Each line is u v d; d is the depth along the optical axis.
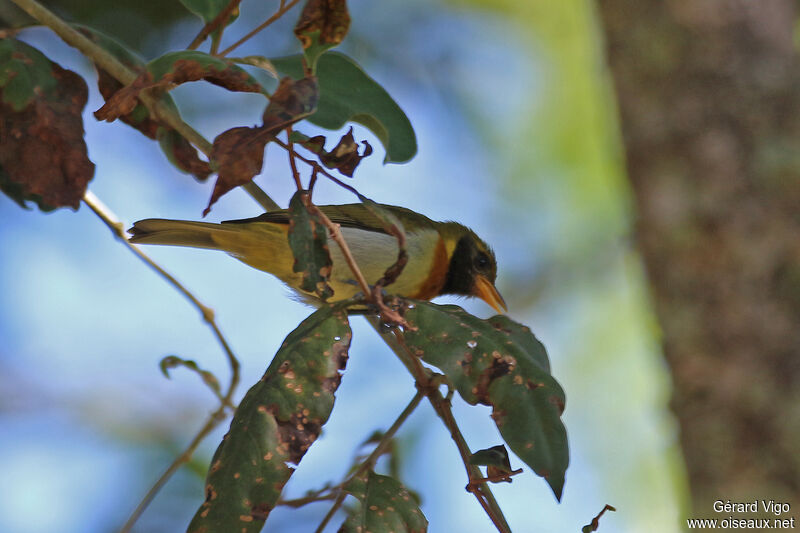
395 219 4.93
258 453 4.87
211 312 7.83
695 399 10.07
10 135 6.35
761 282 10.03
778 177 10.20
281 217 7.95
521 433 4.86
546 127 14.24
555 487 4.73
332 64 6.88
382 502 5.29
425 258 9.40
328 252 4.94
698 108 10.53
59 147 6.41
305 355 5.09
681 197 10.42
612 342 14.02
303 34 5.10
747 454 9.70
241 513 4.77
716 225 10.21
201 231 8.16
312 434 4.95
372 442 6.99
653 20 10.87
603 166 14.09
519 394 4.96
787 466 9.55
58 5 11.21
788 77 10.61
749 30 10.70
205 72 5.16
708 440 9.91
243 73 5.20
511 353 5.08
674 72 10.70
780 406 9.71
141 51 11.71
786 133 10.37
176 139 6.88
